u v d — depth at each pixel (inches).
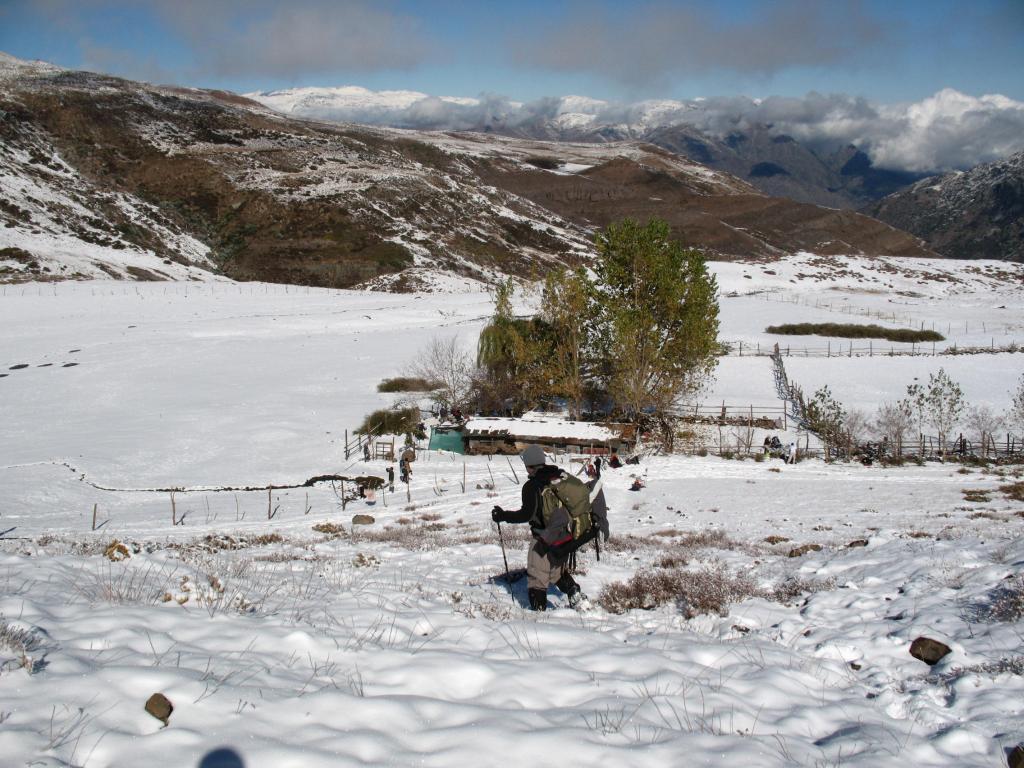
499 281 5206.7
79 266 4264.3
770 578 406.9
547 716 187.3
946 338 2704.2
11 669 188.9
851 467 1491.1
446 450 1758.1
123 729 167.5
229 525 916.0
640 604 336.5
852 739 183.2
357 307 3526.1
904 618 287.9
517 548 542.0
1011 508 962.7
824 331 2763.3
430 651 227.9
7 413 1948.8
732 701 203.2
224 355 2566.4
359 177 6963.6
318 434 1779.0
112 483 1366.9
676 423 1830.7
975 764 174.7
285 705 182.4
